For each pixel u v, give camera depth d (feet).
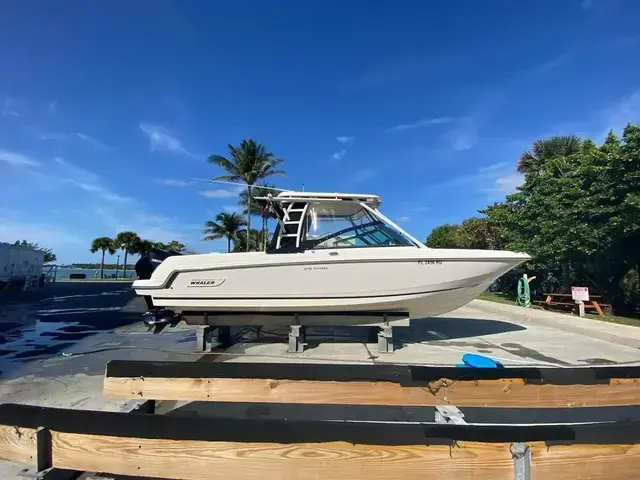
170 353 19.30
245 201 115.85
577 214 39.50
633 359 18.60
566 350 20.77
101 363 17.54
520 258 18.70
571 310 39.81
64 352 20.03
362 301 18.38
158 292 19.42
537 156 80.12
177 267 19.17
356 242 19.56
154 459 5.95
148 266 21.79
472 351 19.97
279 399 7.73
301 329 19.77
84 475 7.16
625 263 41.22
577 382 7.54
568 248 40.78
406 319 19.35
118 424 6.06
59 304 48.57
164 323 20.52
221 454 5.81
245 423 5.79
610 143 39.06
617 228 35.29
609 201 36.83
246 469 5.74
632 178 33.40
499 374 7.50
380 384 7.56
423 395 7.49
